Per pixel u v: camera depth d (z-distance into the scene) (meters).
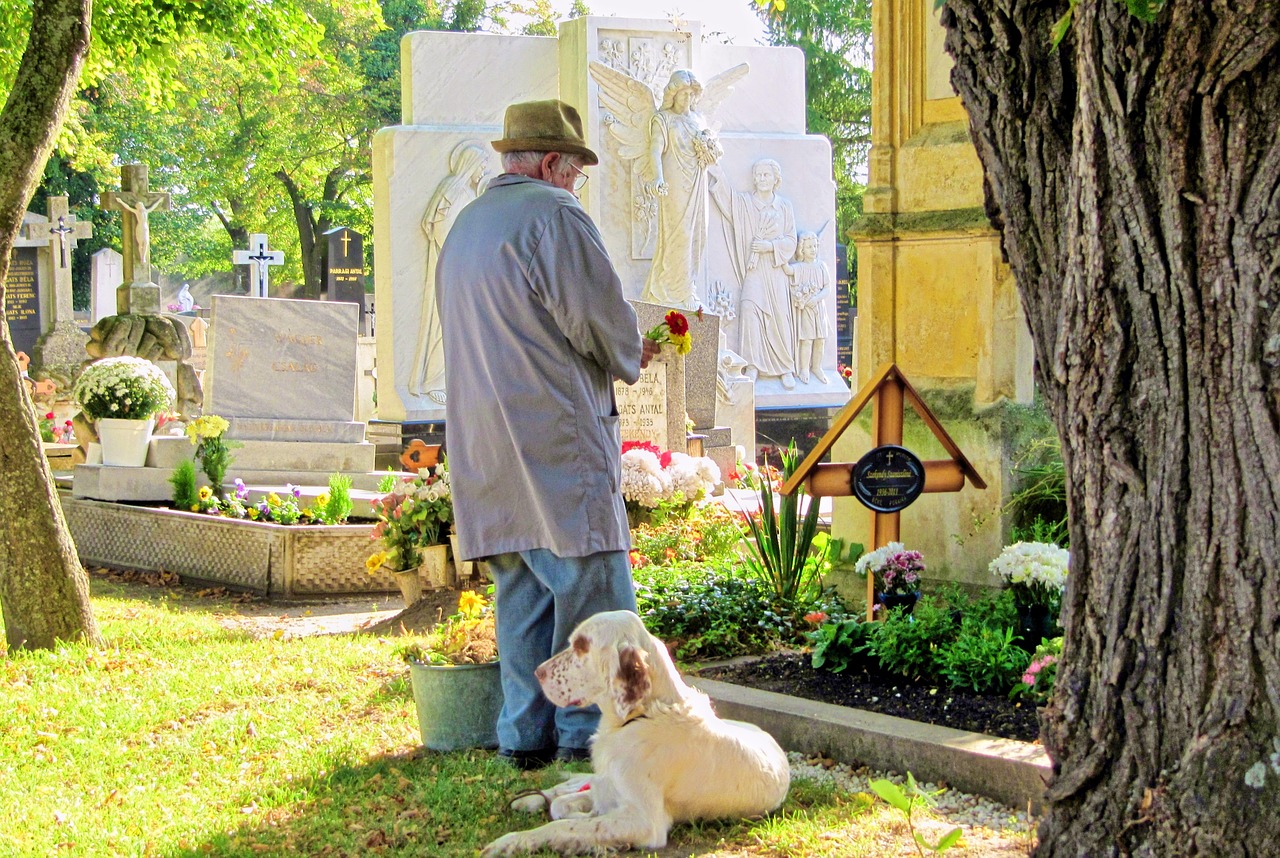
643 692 4.00
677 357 11.86
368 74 37.06
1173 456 2.91
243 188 37.97
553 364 4.78
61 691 6.21
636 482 8.51
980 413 6.84
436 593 8.39
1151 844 2.90
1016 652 5.26
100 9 13.13
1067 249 3.10
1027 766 4.30
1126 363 2.98
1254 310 2.79
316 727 5.58
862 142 37.91
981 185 6.90
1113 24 2.90
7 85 14.52
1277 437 2.78
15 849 4.11
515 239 4.74
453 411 4.97
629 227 16.22
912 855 3.82
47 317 22.50
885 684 5.43
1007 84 3.26
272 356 12.16
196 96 33.47
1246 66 2.75
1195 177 2.85
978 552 6.82
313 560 9.77
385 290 15.67
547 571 4.82
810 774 4.76
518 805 4.32
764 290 17.47
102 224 38.97
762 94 17.78
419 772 4.84
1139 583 2.97
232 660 6.89
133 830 4.29
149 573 10.73
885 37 7.22
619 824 3.89
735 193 17.30
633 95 16.09
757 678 5.70
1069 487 3.15
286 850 4.02
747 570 7.19
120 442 11.57
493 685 5.19
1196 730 2.86
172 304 44.44
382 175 15.57
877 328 7.31
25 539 7.15
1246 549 2.80
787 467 7.06
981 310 6.84
